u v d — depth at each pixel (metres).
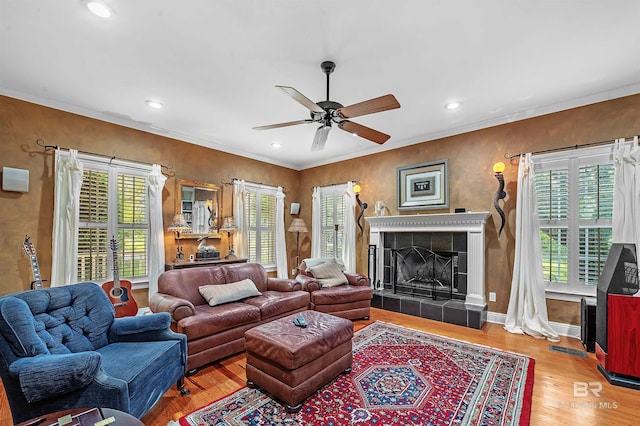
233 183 5.22
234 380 2.46
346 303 3.99
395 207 4.93
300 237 6.42
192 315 2.75
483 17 2.01
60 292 2.06
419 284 4.60
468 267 4.04
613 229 2.97
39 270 3.10
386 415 1.94
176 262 4.24
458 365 2.65
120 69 2.69
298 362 1.99
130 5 1.89
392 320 4.03
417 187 4.63
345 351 2.48
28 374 1.43
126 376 1.66
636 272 2.47
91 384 1.53
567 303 3.34
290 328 2.36
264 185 5.81
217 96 3.23
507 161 3.80
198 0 1.85
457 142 4.25
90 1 1.85
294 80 2.88
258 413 1.98
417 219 4.46
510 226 3.76
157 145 4.24
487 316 3.91
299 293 3.80
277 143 4.96
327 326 2.42
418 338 3.31
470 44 2.31
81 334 2.03
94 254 3.58
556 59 2.51
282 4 1.90
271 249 5.91
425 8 1.93
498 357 2.81
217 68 2.67
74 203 3.35
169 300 2.85
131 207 3.93
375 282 5.01
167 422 1.90
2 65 2.60
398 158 4.92
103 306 2.24
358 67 2.65
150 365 1.83
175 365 2.13
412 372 2.52
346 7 1.92
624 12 1.94
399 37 2.23
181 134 4.47
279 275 5.87
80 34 2.19
